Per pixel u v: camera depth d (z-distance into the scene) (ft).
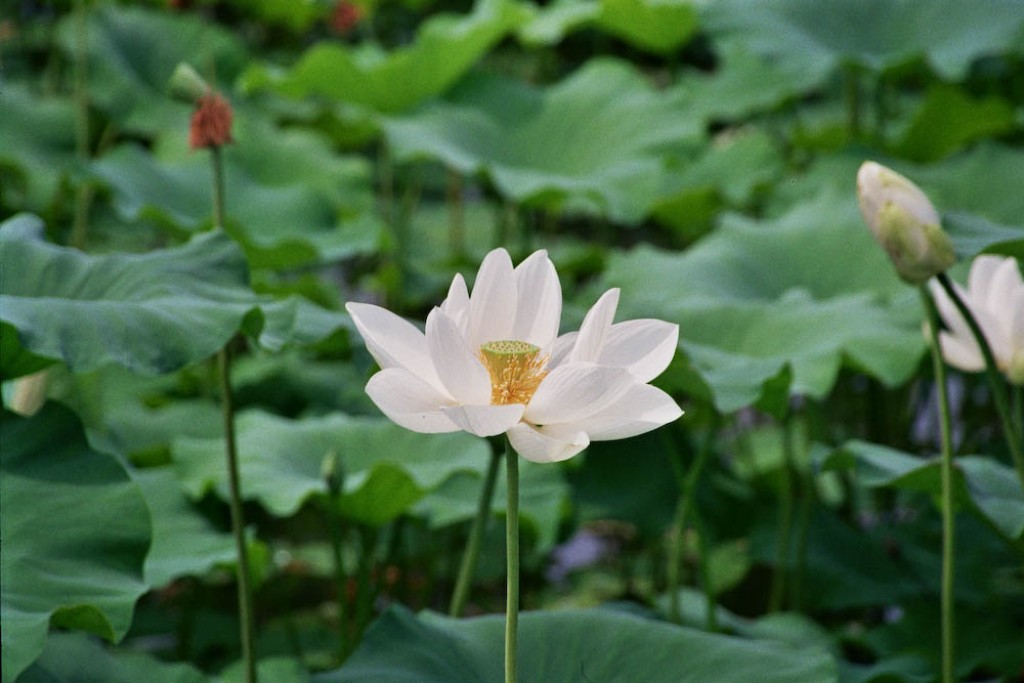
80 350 9.00
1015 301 9.75
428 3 22.49
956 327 9.86
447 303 8.59
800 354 10.83
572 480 11.65
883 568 11.52
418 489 10.38
